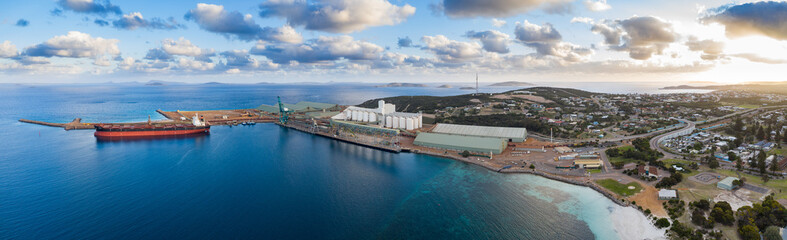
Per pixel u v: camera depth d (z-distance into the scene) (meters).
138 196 120.75
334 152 190.12
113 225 99.50
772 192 110.38
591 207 108.69
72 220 102.44
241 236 93.31
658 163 140.88
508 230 95.62
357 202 115.62
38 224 100.00
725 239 85.12
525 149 179.12
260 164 162.75
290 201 116.56
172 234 94.31
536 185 129.38
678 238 88.06
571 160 156.50
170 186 131.00
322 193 123.81
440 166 157.50
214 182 135.88
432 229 96.69
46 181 136.25
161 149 196.00
